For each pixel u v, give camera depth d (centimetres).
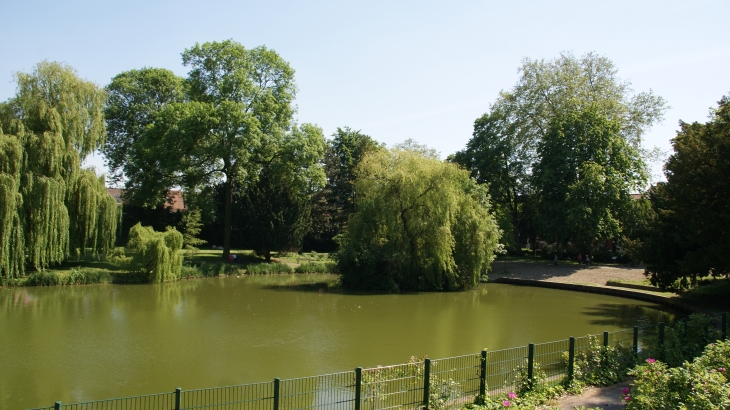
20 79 3081
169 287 3316
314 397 1207
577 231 4219
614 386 1209
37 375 1413
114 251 3381
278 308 2634
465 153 5284
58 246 3022
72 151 3159
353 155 6200
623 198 4384
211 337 1917
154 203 4384
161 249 3453
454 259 3591
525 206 5838
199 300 2823
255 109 4334
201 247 5634
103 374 1430
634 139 4909
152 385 1341
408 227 3472
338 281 3709
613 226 4238
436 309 2728
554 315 2567
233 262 4441
